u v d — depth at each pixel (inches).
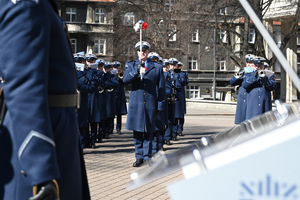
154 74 291.9
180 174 244.7
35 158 66.4
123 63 1455.5
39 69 68.5
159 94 294.8
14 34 68.2
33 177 65.8
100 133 426.3
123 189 215.9
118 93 499.8
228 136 67.0
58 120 76.2
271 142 56.1
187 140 438.3
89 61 389.1
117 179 242.7
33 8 69.5
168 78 402.3
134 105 289.3
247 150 56.9
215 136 68.1
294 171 54.6
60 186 77.1
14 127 67.3
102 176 251.9
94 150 366.6
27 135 66.6
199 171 59.6
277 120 65.5
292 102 69.3
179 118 466.9
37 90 67.8
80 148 87.3
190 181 59.2
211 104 1083.9
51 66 75.9
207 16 1090.7
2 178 71.9
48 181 66.5
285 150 55.0
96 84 383.9
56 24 75.9
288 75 69.8
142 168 69.9
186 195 59.2
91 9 1800.0
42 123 67.5
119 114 501.4
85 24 1791.3
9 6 69.1
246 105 358.6
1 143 72.6
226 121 700.0
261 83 335.6
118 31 1389.0
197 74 1920.5
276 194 55.3
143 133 291.3
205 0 1085.1
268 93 339.6
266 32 72.3
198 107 1129.4
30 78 67.7
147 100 289.3
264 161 55.9
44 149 67.1
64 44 77.5
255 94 339.0
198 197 58.7
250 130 65.3
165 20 1336.1
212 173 58.1
